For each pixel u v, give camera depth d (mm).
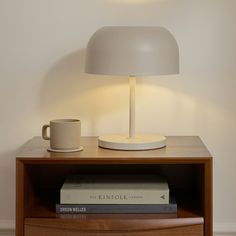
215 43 1618
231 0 1604
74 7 1609
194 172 1554
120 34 1295
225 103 1641
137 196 1340
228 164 1669
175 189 1628
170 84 1637
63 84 1641
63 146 1366
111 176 1520
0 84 1642
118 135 1551
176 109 1646
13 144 1665
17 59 1632
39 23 1617
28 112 1652
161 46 1295
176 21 1609
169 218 1307
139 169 1643
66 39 1622
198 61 1626
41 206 1412
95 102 1646
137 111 1648
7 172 1677
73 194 1344
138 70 1272
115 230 1298
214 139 1656
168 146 1445
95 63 1312
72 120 1431
